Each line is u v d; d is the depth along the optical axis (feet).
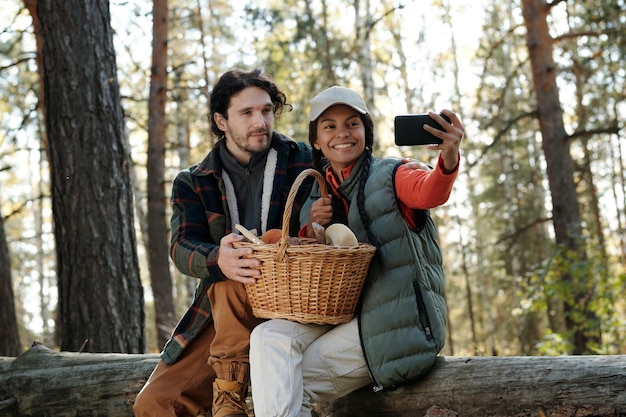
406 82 72.59
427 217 9.91
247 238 10.05
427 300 9.56
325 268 9.18
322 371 9.77
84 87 19.95
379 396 10.68
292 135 56.08
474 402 10.10
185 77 53.16
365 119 10.18
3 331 25.98
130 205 20.38
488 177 80.23
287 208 9.20
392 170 9.74
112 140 20.16
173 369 10.85
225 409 9.91
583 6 43.29
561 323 60.29
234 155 11.41
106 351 19.42
